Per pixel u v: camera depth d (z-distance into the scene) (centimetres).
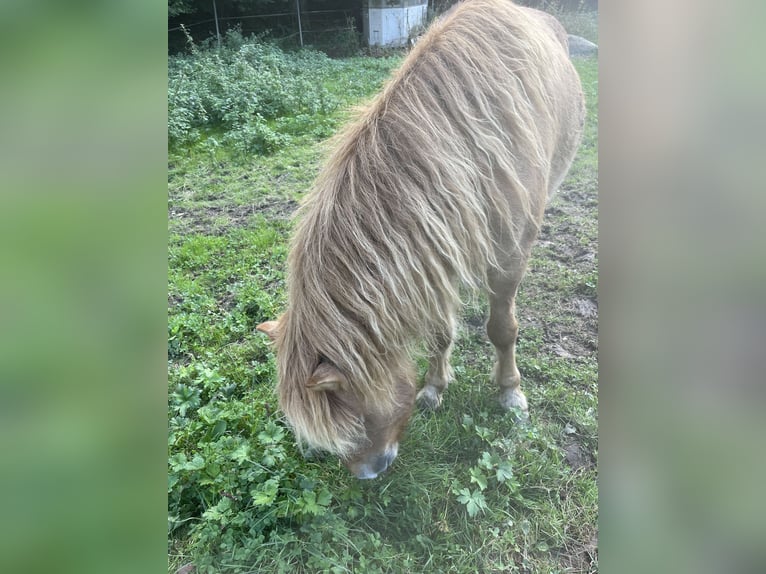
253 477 236
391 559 214
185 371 303
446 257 188
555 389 293
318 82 834
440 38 206
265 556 214
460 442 260
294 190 534
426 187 182
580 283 369
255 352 325
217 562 214
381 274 177
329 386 176
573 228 434
